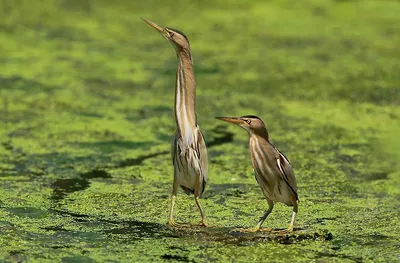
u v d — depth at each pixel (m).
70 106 16.81
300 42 23.31
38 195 11.75
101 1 27.53
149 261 9.21
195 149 10.32
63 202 11.50
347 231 10.51
